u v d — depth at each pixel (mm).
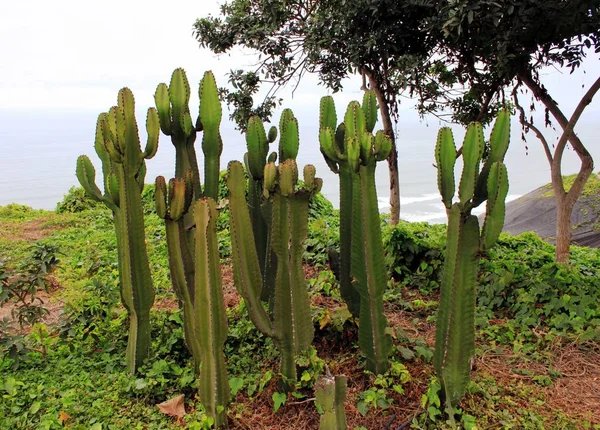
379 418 3043
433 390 3047
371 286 3178
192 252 3389
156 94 3357
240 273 2904
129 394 3209
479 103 7098
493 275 4770
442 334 3014
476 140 2703
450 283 2945
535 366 3705
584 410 3225
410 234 5402
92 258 6094
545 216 12883
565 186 13641
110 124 3107
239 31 7102
